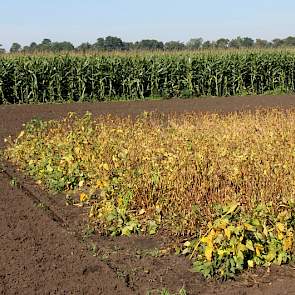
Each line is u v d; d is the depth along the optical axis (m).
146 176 10.42
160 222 9.42
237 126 16.36
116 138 14.00
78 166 12.09
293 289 7.10
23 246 8.37
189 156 11.30
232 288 7.16
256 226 7.85
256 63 33.03
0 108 26.02
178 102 28.45
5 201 10.74
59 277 7.28
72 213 10.26
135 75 30.61
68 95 29.42
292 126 16.30
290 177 10.23
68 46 36.09
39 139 14.47
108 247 8.56
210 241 7.41
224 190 9.79
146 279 7.40
